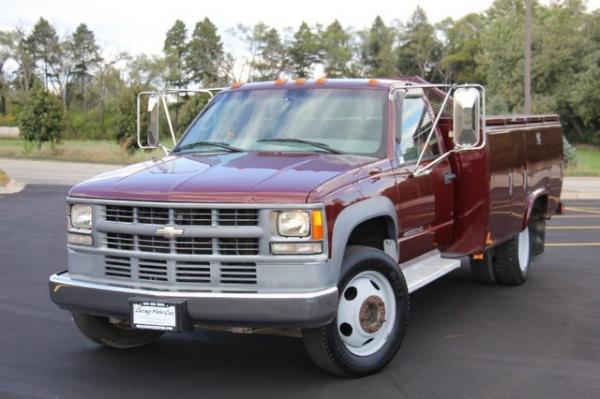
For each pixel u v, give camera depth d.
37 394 4.93
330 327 4.89
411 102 6.27
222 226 4.66
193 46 102.06
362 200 5.09
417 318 7.02
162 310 4.67
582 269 9.46
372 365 5.21
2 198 18.86
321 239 4.66
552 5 70.75
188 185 4.83
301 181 4.81
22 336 6.35
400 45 104.31
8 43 98.38
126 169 5.56
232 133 6.14
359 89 6.10
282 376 5.29
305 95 6.23
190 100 32.84
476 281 8.63
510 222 7.55
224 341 6.19
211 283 4.72
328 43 101.38
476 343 6.16
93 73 102.31
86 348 6.01
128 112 36.22
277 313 4.57
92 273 5.11
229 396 4.89
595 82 56.44
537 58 58.16
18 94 96.69
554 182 9.16
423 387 5.05
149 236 4.85
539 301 7.70
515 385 5.10
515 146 7.61
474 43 96.00
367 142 5.77
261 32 90.31
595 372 5.39
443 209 6.51
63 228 13.30
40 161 35.59
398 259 5.72
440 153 6.56
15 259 10.12
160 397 4.88
